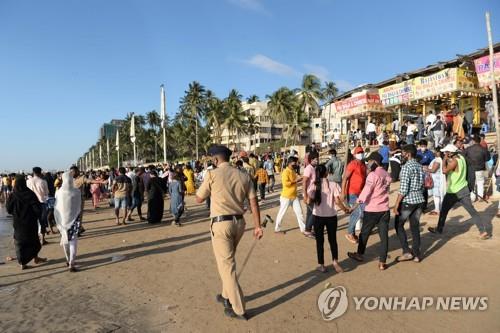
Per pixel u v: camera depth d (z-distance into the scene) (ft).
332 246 19.29
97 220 42.83
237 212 14.67
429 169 31.53
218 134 249.14
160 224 37.32
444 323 13.57
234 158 47.11
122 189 38.22
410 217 20.43
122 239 30.32
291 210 41.32
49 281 19.94
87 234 33.55
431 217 31.04
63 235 21.62
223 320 14.28
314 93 205.67
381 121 96.58
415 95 76.74
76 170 32.40
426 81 73.97
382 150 51.57
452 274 18.24
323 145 112.27
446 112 59.52
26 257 22.35
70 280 19.98
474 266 19.16
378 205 19.57
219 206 14.55
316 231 19.34
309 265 20.68
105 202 69.97
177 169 37.17
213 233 14.58
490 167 40.98
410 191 19.97
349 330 13.25
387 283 17.51
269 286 17.70
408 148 20.11
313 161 22.15
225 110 238.48
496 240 23.41
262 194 50.14
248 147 298.35
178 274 20.12
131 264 22.57
